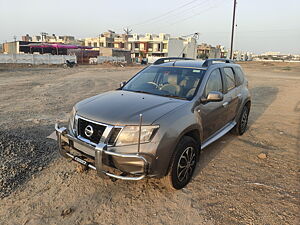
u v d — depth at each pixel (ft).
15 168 11.55
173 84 12.85
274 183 11.41
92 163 9.57
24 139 14.83
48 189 10.44
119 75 66.18
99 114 9.71
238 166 13.07
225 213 9.23
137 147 8.83
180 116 10.05
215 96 11.37
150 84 13.56
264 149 15.49
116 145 8.95
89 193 10.25
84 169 11.98
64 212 9.04
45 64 104.32
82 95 32.55
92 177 11.42
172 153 9.48
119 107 10.19
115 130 9.06
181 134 9.77
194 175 11.96
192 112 10.84
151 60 176.14
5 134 14.56
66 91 35.78
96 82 48.03
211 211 9.34
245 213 9.24
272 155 14.60
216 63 14.71
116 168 8.96
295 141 17.02
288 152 15.08
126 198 10.00
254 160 13.87
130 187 10.74
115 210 9.27
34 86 40.16
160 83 13.33
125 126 8.99
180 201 9.89
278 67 142.61
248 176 12.02
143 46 229.66
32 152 13.28
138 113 9.59
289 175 12.19
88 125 9.61
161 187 10.80
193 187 10.91
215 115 13.06
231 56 106.11
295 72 102.17
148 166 8.88
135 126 8.96
